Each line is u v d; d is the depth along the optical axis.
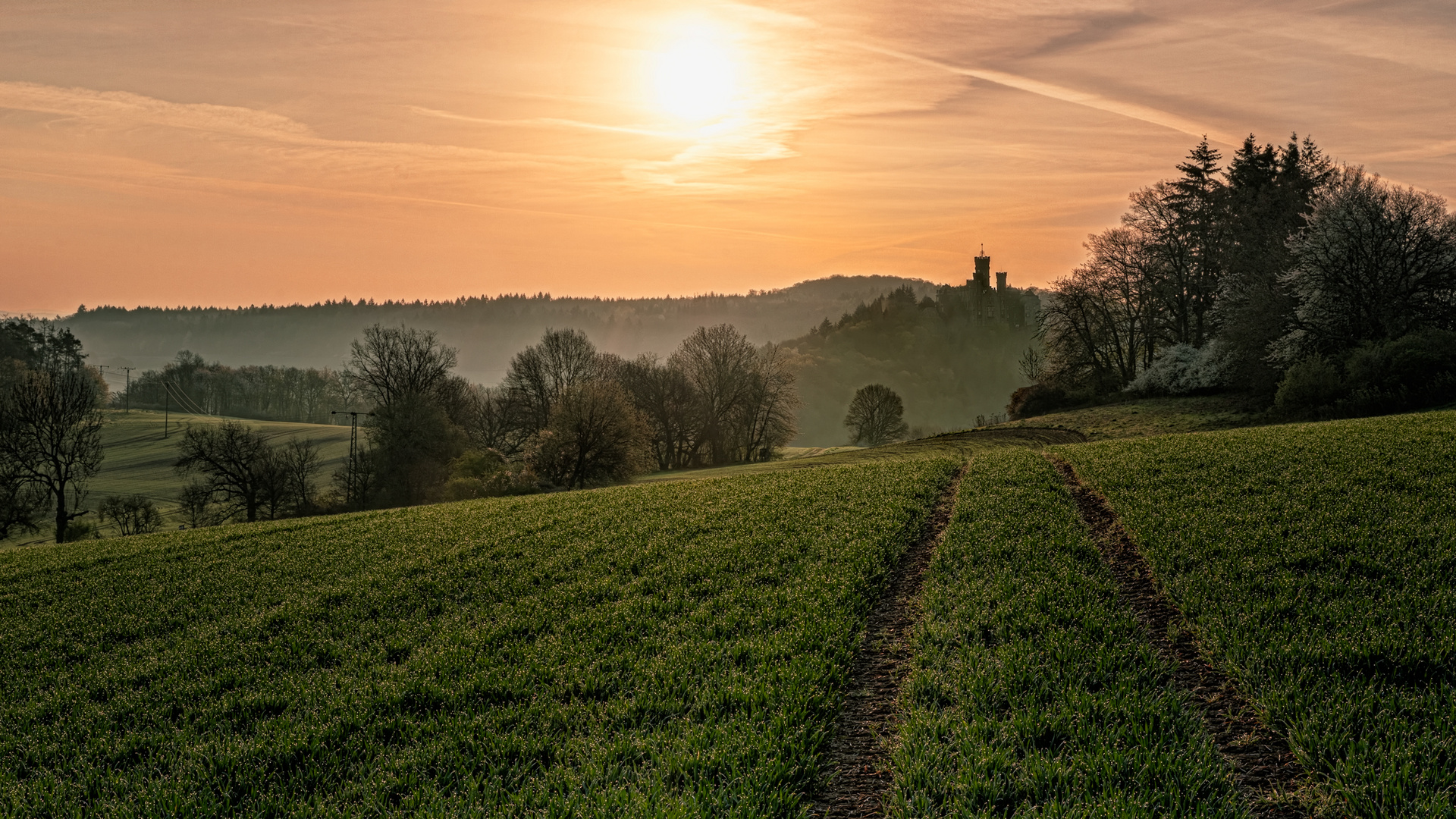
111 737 10.40
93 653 14.16
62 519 61.19
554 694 10.52
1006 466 25.80
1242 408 63.56
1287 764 7.51
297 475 75.56
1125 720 8.31
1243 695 8.84
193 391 192.62
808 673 10.16
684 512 22.70
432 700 10.63
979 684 9.38
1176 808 6.73
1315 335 58.56
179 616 15.97
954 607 12.34
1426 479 16.52
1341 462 19.17
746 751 8.29
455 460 66.44
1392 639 9.19
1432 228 53.31
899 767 7.93
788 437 103.50
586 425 60.38
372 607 15.42
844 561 15.51
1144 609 11.77
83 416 62.88
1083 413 74.25
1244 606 10.92
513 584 16.11
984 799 7.21
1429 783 6.75
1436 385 46.84
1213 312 73.62
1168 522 15.49
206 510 77.19
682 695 10.12
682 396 94.88
